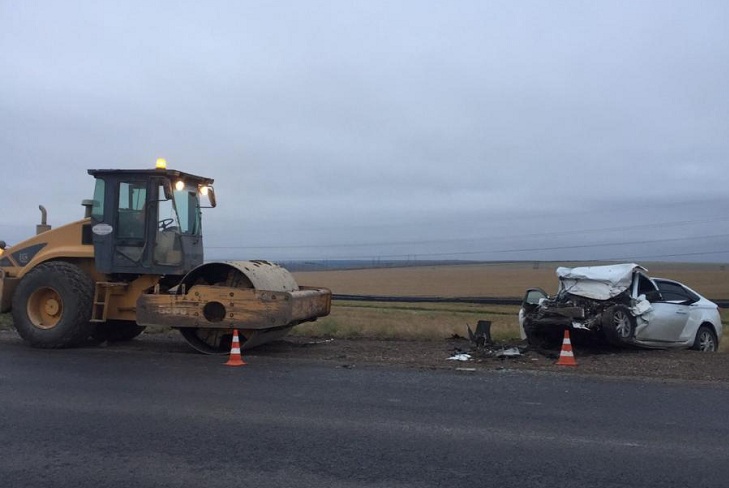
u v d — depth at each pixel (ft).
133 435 20.06
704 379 29.58
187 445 19.11
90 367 31.24
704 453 18.65
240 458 18.01
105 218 37.37
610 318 37.22
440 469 17.24
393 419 22.07
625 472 17.08
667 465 17.63
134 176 37.24
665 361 34.73
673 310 40.09
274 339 38.99
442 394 26.00
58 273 36.91
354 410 23.22
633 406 24.23
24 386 26.71
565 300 40.01
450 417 22.41
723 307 90.84
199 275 36.88
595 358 35.83
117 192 37.37
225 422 21.52
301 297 36.09
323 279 283.18
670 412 23.35
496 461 17.90
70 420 21.62
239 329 35.06
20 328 37.37
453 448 19.01
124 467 17.25
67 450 18.60
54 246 39.04
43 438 19.69
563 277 40.73
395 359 34.71
